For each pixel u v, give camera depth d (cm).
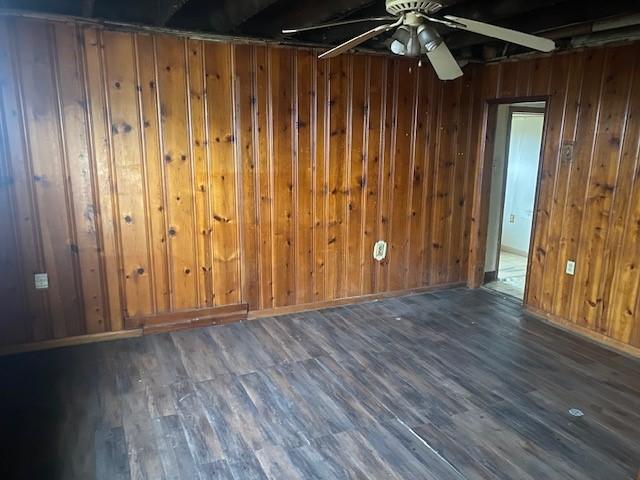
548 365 362
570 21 332
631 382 339
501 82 479
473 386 330
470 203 529
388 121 465
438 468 250
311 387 326
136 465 248
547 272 447
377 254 490
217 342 393
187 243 408
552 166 434
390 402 309
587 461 257
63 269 372
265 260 440
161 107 377
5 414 290
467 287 544
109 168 371
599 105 389
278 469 247
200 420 287
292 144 429
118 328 398
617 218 384
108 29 351
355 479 241
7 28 327
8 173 344
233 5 320
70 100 351
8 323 364
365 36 242
